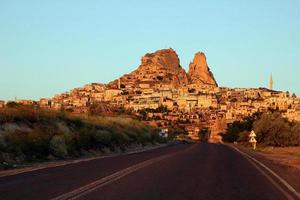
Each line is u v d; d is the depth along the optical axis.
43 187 18.48
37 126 43.50
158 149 72.31
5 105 51.94
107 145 57.06
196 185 20.42
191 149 70.69
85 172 25.66
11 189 17.78
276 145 101.31
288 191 19.08
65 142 43.28
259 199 16.66
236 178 24.06
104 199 15.55
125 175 24.22
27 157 35.25
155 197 16.41
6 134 36.75
